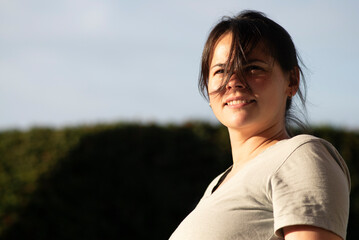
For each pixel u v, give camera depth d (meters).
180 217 8.55
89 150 8.41
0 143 8.61
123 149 8.57
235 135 2.28
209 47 2.27
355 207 8.67
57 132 8.62
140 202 8.48
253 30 2.15
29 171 8.09
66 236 7.94
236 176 2.04
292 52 2.26
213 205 2.02
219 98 2.21
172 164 8.69
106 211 8.29
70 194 8.12
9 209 7.73
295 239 1.77
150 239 8.41
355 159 8.83
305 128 2.45
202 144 8.78
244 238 1.91
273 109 2.17
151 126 8.80
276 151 1.98
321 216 1.75
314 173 1.83
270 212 1.92
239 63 2.11
